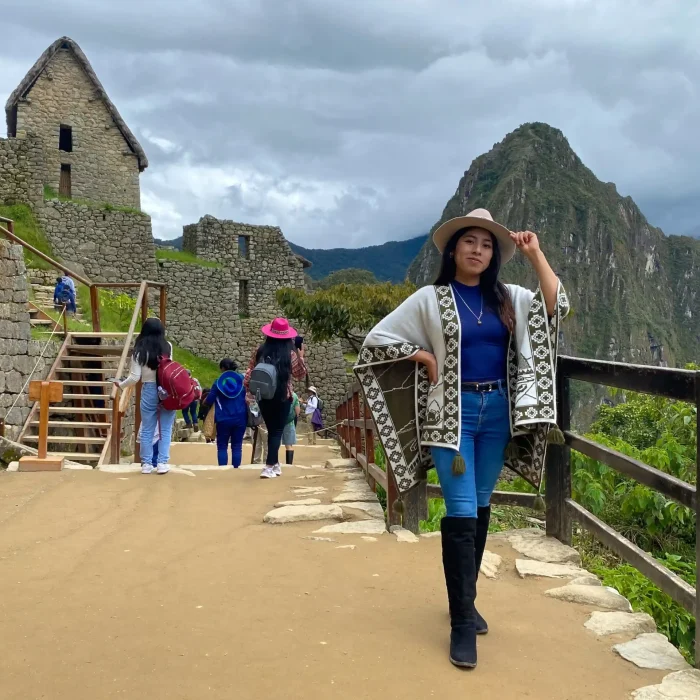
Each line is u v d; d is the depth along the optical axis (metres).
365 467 6.68
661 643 2.90
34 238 25.02
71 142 28.41
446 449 2.88
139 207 29.48
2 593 3.37
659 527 6.85
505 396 2.97
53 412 10.52
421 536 4.52
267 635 2.91
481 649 2.85
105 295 23.52
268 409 7.00
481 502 3.09
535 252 2.95
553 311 2.93
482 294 3.01
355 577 3.70
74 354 11.69
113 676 2.52
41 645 2.78
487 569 3.82
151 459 7.20
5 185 25.23
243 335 30.70
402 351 3.02
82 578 3.61
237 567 3.85
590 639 2.97
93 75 28.44
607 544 3.68
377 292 21.86
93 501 5.57
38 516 5.02
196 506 5.50
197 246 30.36
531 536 4.45
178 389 6.96
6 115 29.38
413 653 2.78
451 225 3.00
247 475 7.31
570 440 4.22
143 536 4.50
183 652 2.73
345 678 2.55
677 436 8.67
